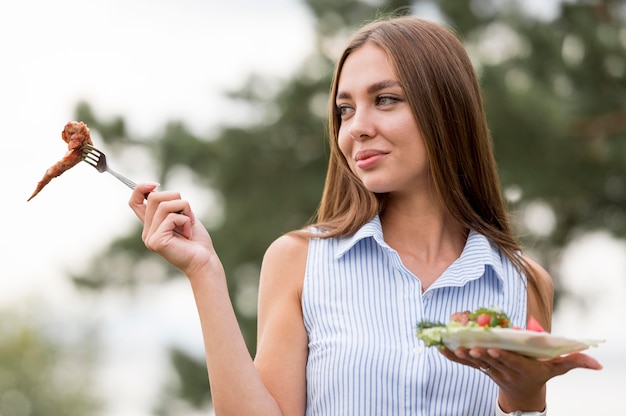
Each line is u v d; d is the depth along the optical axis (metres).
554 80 10.84
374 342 3.12
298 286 3.28
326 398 3.11
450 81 3.24
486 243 3.29
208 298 3.07
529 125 10.19
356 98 3.20
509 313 3.26
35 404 24.80
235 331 3.07
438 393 3.08
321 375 3.13
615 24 10.93
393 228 3.34
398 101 3.18
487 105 9.98
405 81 3.17
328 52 12.00
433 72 3.21
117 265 13.45
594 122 10.85
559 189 10.82
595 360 2.78
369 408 3.06
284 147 12.10
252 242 12.24
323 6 11.80
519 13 10.57
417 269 3.28
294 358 3.22
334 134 3.39
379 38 3.21
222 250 12.25
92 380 25.30
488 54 10.39
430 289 3.20
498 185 3.40
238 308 12.38
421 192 3.31
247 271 12.52
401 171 3.19
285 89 11.89
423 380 3.06
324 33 11.99
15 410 24.80
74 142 3.16
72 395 25.14
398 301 3.18
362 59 3.21
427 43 3.24
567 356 2.79
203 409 13.41
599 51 10.60
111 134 12.05
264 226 12.12
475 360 2.82
